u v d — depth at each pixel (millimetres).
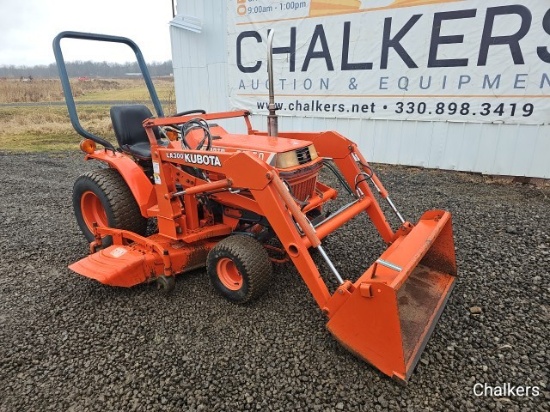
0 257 3521
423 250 2146
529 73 5141
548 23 4867
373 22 5875
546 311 2555
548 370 2055
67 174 6840
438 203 4723
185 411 1856
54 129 11750
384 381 1994
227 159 2385
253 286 2508
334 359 2156
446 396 1902
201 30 7352
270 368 2107
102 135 10562
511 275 2992
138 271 2725
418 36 5641
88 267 2732
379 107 6250
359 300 1956
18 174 6852
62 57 3182
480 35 5262
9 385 2035
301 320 2506
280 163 2500
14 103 19109
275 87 7020
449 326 2416
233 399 1918
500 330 2373
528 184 5570
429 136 6035
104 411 1868
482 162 5785
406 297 2502
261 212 2561
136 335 2402
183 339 2357
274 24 6641
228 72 7398
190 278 3047
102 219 3713
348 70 6293
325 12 6172
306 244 2301
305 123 6980
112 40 3588
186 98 8180
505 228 3902
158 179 2822
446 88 5688
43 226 4301
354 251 3477
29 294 2887
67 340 2367
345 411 1837
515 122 5398
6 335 2420
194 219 2863
